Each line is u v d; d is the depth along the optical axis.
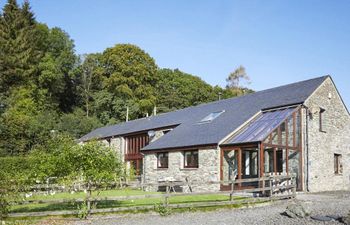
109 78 56.66
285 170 22.23
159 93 61.31
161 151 26.83
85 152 13.98
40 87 51.78
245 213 14.90
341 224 12.51
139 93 56.59
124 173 15.11
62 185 14.79
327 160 24.70
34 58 49.75
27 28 49.94
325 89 25.27
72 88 59.03
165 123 32.78
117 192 22.75
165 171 26.39
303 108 23.31
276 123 21.91
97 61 60.97
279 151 23.23
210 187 22.75
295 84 27.22
